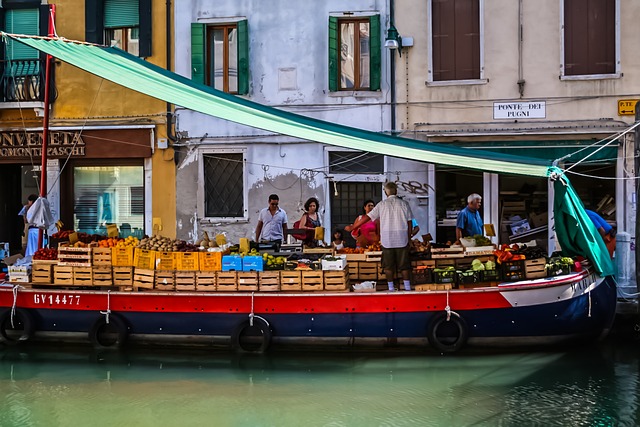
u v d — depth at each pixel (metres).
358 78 16.31
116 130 16.83
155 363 10.10
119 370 9.78
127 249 10.75
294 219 16.34
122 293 10.62
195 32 16.53
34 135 17.06
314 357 10.23
